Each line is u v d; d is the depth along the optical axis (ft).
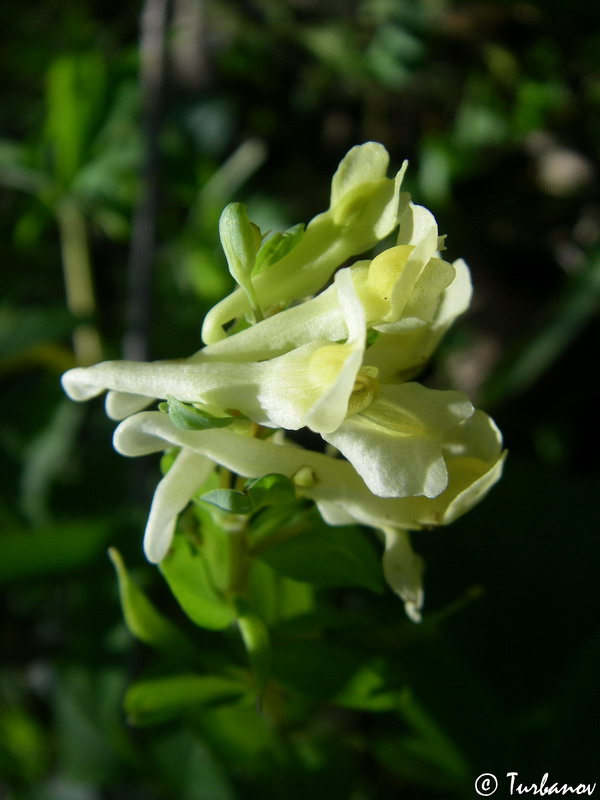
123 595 0.17
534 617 0.23
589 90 0.37
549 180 0.38
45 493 0.32
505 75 0.39
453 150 0.39
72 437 0.34
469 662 0.23
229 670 0.18
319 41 0.40
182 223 0.37
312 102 0.44
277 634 0.18
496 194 0.39
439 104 0.41
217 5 0.44
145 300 0.30
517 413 0.33
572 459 0.32
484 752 0.19
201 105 0.42
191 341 0.31
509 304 0.37
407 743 0.21
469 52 0.40
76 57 0.33
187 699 0.18
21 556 0.23
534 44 0.38
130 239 0.36
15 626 0.33
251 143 0.40
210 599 0.17
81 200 0.34
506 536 0.24
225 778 0.24
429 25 0.37
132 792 0.28
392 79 0.38
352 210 0.15
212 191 0.36
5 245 0.37
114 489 0.33
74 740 0.26
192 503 0.17
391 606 0.23
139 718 0.18
